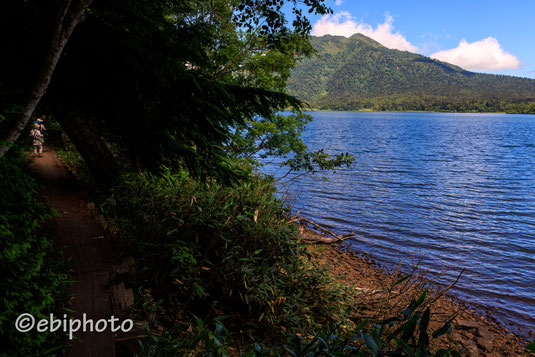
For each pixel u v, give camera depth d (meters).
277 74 13.77
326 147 53.06
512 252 13.42
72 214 6.31
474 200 22.52
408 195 23.16
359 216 17.47
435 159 43.44
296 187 23.39
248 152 13.38
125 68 5.15
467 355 6.80
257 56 12.90
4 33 4.48
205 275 5.59
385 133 89.19
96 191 6.69
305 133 81.50
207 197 6.06
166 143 5.71
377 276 10.22
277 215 6.88
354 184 26.05
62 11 2.84
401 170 34.22
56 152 12.67
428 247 13.59
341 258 11.62
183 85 5.12
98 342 3.20
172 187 6.18
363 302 6.81
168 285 5.23
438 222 17.08
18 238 2.74
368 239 14.16
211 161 5.83
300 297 5.84
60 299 3.57
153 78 5.03
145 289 4.68
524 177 32.19
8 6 4.23
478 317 8.64
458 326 8.02
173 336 4.38
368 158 42.59
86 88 5.59
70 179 8.80
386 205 20.08
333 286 6.55
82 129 6.57
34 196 6.32
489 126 138.38
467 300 9.50
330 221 16.39
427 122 169.25
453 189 25.95
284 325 5.43
